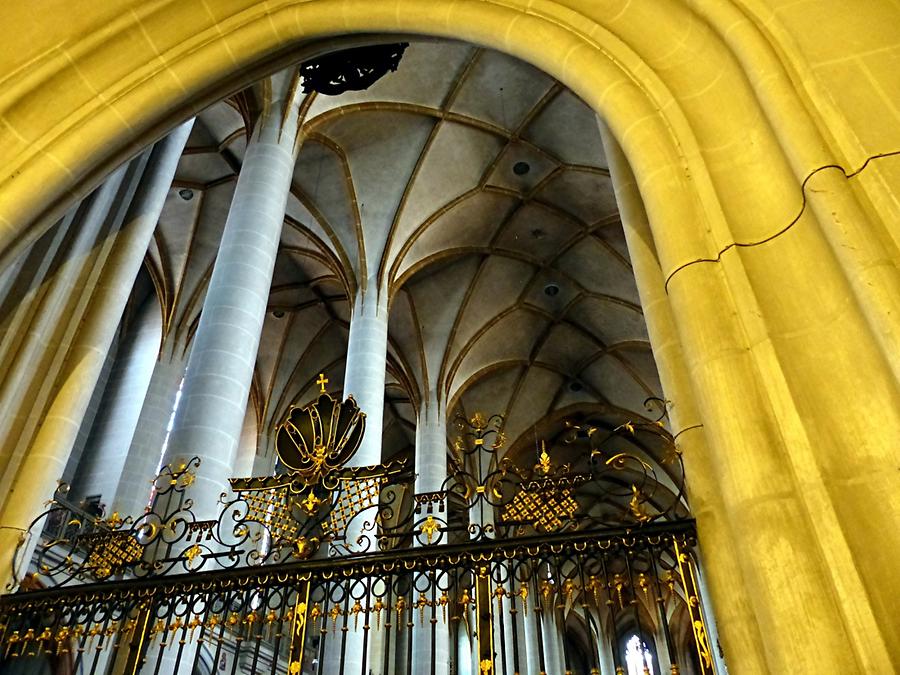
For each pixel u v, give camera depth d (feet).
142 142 19.83
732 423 10.97
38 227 18.10
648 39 15.74
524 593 14.21
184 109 20.34
